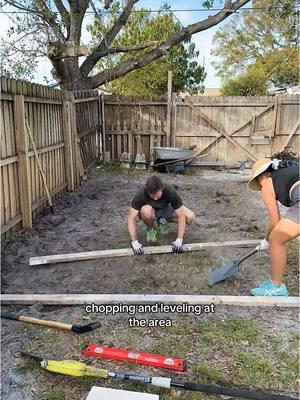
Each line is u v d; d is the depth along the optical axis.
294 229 2.94
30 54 9.65
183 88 16.67
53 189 6.21
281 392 2.14
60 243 4.53
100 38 11.57
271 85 24.81
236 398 2.09
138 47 10.88
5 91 4.34
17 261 3.97
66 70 10.21
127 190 7.47
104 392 2.08
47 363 2.26
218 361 2.40
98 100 9.75
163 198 4.09
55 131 6.38
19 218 4.73
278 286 3.16
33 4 9.32
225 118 10.05
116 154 10.28
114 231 4.96
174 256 4.06
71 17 9.50
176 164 9.45
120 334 2.69
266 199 3.02
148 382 2.15
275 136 10.14
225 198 6.89
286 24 22.86
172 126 10.07
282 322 2.85
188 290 3.36
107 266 3.84
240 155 10.27
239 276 3.60
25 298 3.11
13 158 4.52
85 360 2.40
